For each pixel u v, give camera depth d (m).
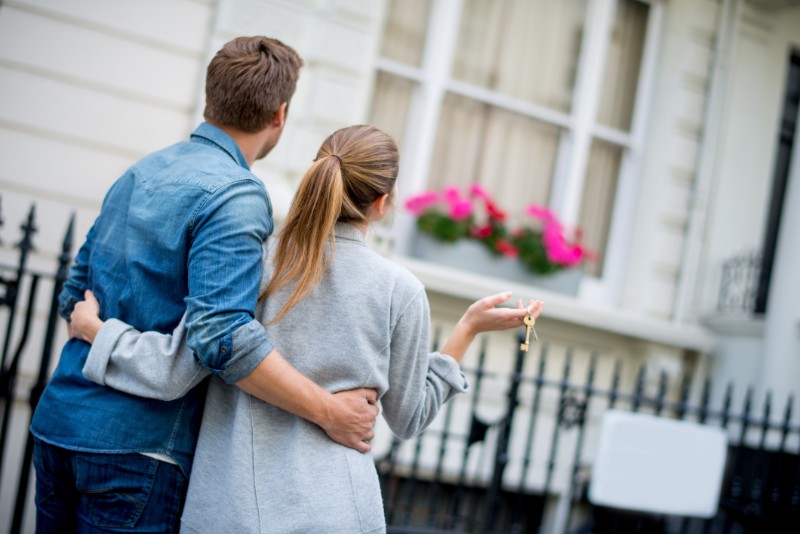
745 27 5.18
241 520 1.38
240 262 1.39
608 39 4.97
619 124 5.03
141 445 1.46
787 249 4.58
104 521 1.47
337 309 1.45
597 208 5.01
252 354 1.34
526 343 1.65
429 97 4.49
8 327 2.63
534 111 4.77
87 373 1.46
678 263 4.98
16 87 3.39
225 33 3.62
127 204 1.55
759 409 4.51
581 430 3.43
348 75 3.89
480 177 4.69
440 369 1.62
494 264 4.41
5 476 3.31
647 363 4.70
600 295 4.95
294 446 1.42
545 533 4.48
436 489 3.29
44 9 3.41
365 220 1.55
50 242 3.43
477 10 4.66
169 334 1.47
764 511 3.70
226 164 1.52
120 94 3.54
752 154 5.19
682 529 3.73
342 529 1.38
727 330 4.89
